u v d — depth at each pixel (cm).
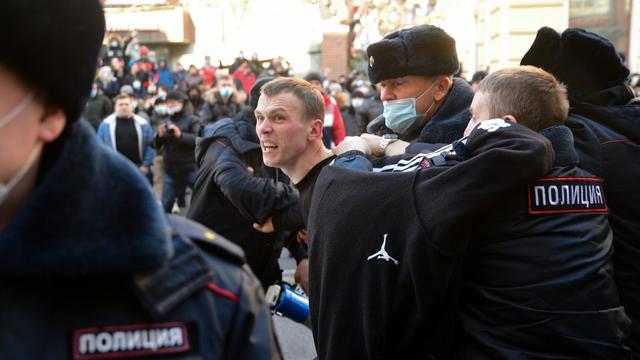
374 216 179
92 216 92
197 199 312
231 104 875
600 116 216
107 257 91
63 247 89
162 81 2131
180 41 2838
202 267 100
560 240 171
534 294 167
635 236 201
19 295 90
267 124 255
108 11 2850
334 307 185
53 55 91
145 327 94
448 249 168
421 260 171
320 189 196
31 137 93
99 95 1155
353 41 2073
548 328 165
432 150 222
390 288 177
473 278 176
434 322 176
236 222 304
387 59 251
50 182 91
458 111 253
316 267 194
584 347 164
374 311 180
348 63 2078
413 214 173
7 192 93
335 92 1089
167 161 820
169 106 831
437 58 250
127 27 2852
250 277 109
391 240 176
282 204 290
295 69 2195
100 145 98
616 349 168
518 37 1212
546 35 230
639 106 224
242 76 1848
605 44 221
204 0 2836
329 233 187
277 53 2258
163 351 95
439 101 256
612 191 204
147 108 1316
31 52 89
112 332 93
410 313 177
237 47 2636
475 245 173
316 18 2088
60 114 95
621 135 212
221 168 298
